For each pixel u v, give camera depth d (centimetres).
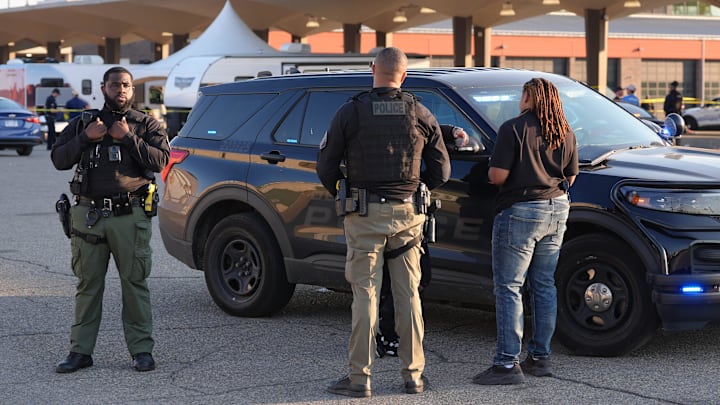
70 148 911
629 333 929
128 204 928
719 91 9481
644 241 903
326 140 827
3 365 964
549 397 833
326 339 1062
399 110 819
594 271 946
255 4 7194
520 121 855
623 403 815
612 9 6097
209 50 5297
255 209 1141
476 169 974
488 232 966
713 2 6147
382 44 7638
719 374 898
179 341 1060
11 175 3206
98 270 942
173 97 4581
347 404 825
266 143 1150
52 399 851
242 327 1122
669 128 1234
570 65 8962
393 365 948
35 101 5488
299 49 4609
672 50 9200
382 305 930
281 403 831
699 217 895
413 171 820
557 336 968
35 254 1644
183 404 833
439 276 1001
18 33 10088
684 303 888
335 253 1079
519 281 871
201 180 1196
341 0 6594
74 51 12694
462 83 1041
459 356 982
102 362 977
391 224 817
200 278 1427
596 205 927
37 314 1190
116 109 928
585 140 1023
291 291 1156
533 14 6756
